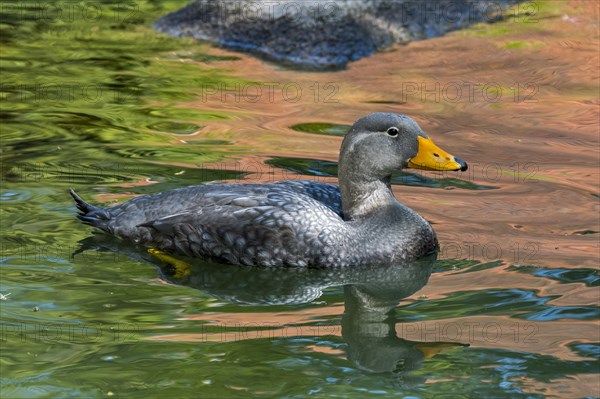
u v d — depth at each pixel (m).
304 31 21.12
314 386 8.88
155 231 11.98
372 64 20.38
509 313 10.33
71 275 11.23
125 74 19.48
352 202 12.22
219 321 10.25
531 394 8.70
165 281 11.27
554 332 9.86
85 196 13.22
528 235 12.30
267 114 17.17
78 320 10.16
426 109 17.67
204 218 11.91
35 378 8.96
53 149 15.16
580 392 8.70
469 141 16.02
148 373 9.07
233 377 9.01
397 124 11.94
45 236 12.16
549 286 10.95
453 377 9.04
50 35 22.16
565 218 12.83
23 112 17.06
